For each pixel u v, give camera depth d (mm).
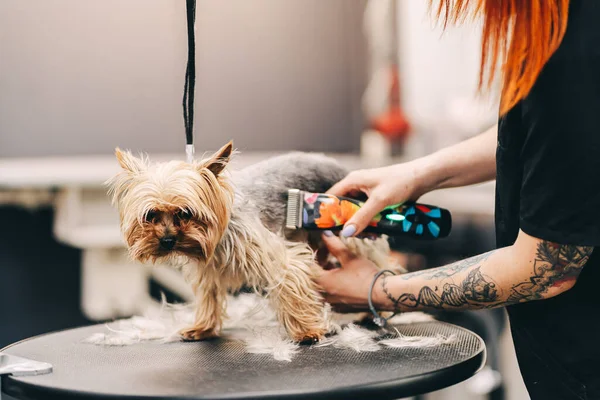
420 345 1121
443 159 1319
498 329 2473
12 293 3336
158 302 3297
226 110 3904
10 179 2855
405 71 4082
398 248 2428
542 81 945
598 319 1050
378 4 4109
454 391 2604
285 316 1172
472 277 1082
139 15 3537
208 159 1113
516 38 924
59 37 3395
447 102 3957
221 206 1107
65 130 3449
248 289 1351
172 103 3662
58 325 3420
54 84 3408
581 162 935
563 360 1077
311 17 4082
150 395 857
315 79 4141
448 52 3994
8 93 3336
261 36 3961
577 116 930
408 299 1170
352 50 4199
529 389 1127
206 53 3805
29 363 997
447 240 2643
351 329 1193
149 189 1073
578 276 1045
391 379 915
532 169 971
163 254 1095
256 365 1014
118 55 3516
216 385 899
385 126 3842
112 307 3115
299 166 1320
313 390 867
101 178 2938
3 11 3297
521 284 1031
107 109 3520
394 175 1291
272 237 1176
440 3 1037
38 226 3355
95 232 2951
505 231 1115
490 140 1329
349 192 1326
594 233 943
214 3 3797
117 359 1066
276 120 4055
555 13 905
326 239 1269
